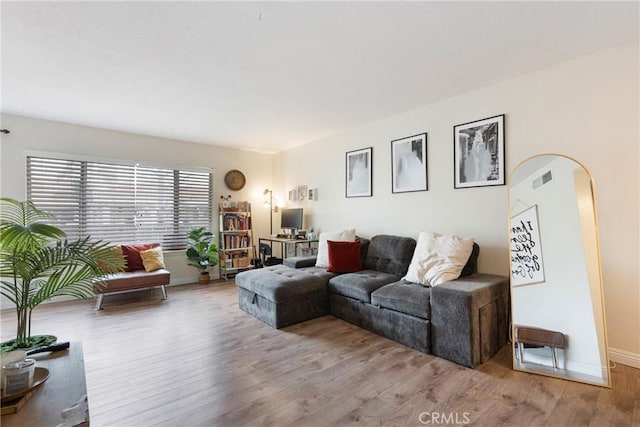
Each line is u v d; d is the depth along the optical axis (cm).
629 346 213
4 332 289
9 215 359
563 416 161
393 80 276
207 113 363
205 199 521
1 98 314
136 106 338
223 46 217
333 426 155
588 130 230
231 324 305
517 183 242
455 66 249
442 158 325
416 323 244
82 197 414
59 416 115
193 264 495
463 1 171
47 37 204
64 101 322
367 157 407
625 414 162
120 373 209
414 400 177
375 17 185
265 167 593
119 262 207
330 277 338
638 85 210
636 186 211
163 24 191
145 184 462
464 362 217
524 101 264
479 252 293
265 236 587
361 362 224
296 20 188
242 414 165
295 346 253
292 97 316
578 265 211
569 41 213
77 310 350
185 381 199
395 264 334
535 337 219
